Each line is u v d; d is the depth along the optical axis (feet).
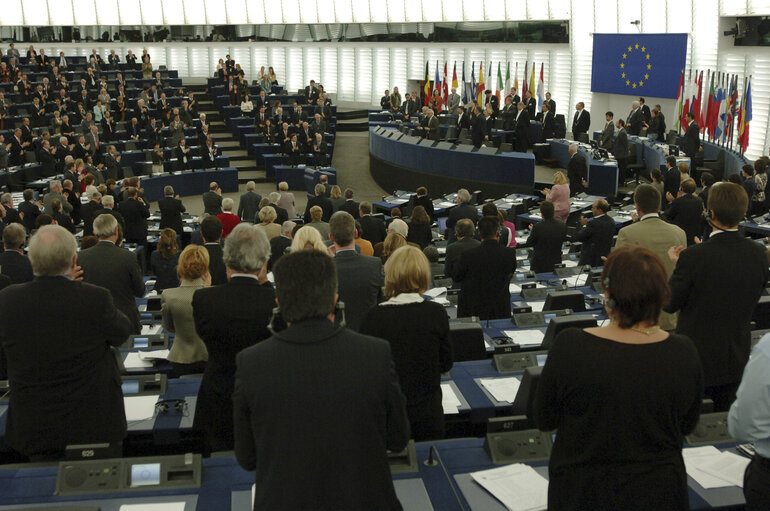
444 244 35.70
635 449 7.72
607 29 79.30
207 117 94.48
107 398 11.67
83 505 9.82
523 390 13.21
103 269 18.71
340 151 90.99
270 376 7.25
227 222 36.35
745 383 8.36
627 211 45.27
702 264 12.40
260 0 110.83
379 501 7.42
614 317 7.96
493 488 10.23
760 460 8.91
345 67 109.70
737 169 55.67
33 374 11.14
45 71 91.91
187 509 9.80
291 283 7.46
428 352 11.66
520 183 59.06
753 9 62.23
